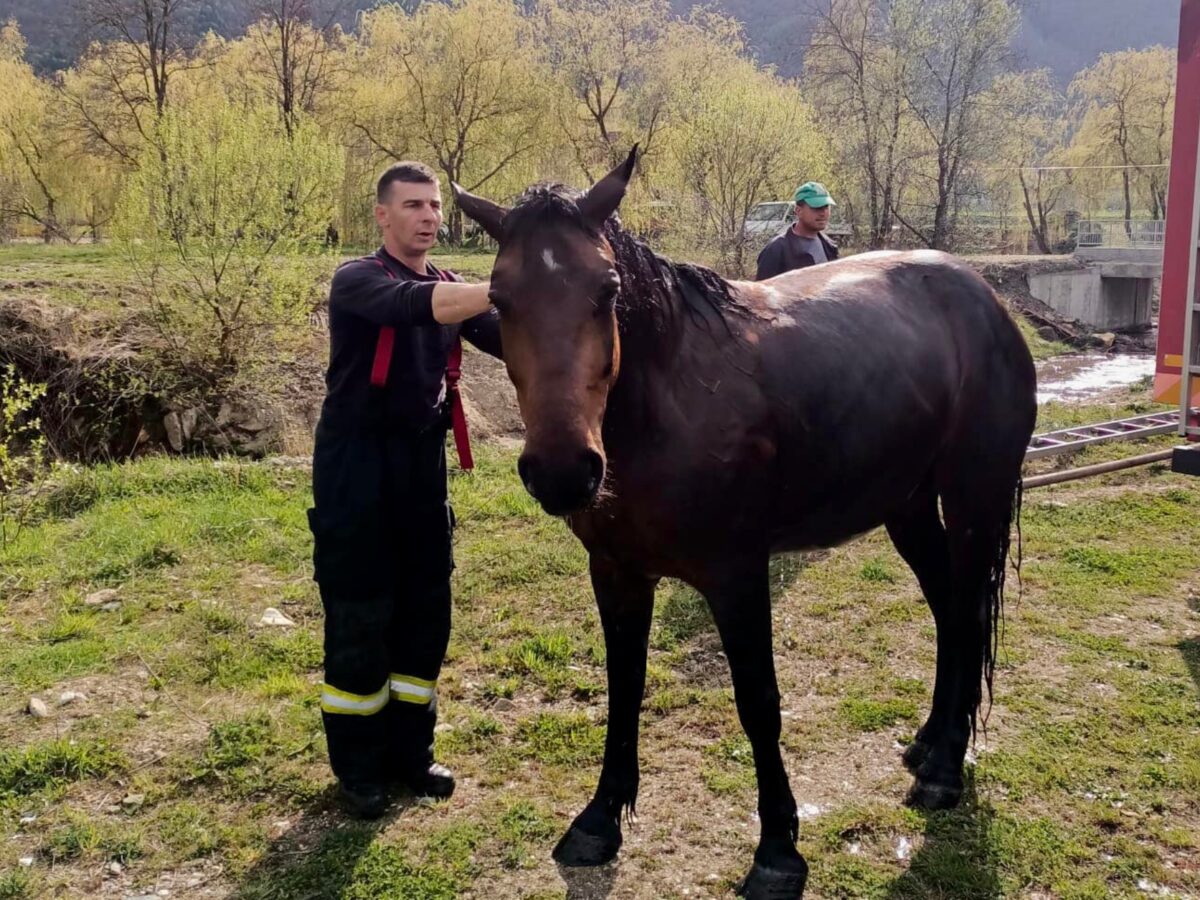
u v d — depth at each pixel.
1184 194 5.12
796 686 3.73
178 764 3.15
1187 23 5.09
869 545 5.36
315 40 24.12
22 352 7.61
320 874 2.62
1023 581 4.75
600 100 25.48
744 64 24.09
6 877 2.60
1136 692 3.62
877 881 2.60
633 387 2.24
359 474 2.76
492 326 2.87
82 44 23.31
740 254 15.05
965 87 21.61
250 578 4.75
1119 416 9.34
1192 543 5.30
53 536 5.26
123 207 8.30
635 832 2.82
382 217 2.79
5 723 3.37
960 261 3.39
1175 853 2.71
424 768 3.01
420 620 2.96
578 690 3.66
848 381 2.70
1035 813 2.90
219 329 8.09
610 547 2.46
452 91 23.92
